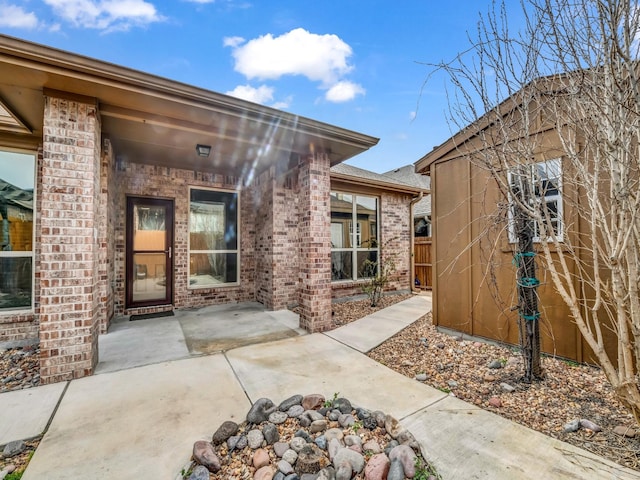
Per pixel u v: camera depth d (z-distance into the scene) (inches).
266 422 83.9
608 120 64.6
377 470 64.9
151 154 199.2
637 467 65.3
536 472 64.6
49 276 110.0
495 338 147.5
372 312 226.5
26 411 90.7
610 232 73.1
